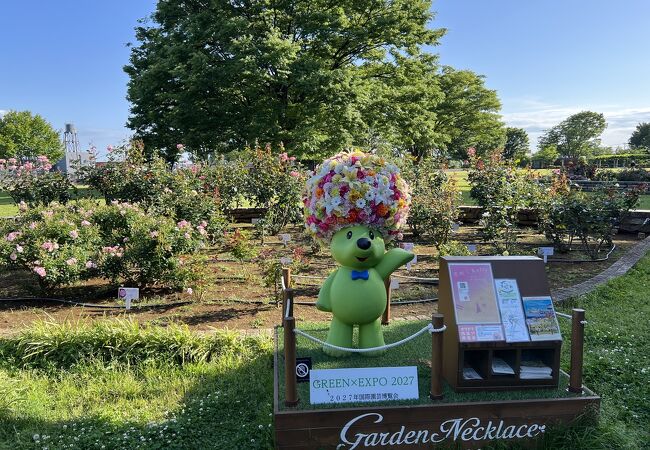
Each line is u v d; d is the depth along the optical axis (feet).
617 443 10.85
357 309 13.14
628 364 14.87
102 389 13.76
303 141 63.57
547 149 212.84
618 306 20.43
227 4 64.54
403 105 75.36
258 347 15.76
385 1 71.92
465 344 11.34
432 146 82.64
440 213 32.12
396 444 10.70
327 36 65.67
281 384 12.41
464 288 11.88
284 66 58.90
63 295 22.43
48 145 177.37
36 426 11.96
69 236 22.11
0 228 22.65
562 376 12.82
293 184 36.96
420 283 24.36
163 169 38.14
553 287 23.35
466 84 145.69
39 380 14.26
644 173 91.45
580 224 29.45
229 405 12.82
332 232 13.58
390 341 15.42
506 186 33.71
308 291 22.77
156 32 74.28
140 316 19.49
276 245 33.01
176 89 65.82
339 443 10.54
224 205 38.06
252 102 68.74
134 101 69.21
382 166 13.51
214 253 31.04
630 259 28.58
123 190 37.88
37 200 38.86
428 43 75.61
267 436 11.19
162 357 15.26
